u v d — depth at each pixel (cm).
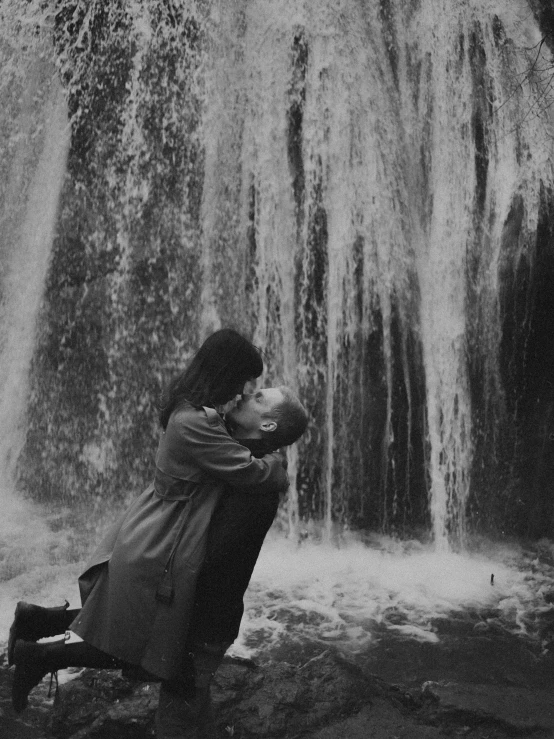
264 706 368
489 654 456
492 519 677
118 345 712
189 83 700
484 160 694
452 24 718
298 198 689
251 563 277
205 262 701
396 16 712
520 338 670
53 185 718
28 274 727
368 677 400
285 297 691
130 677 280
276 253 693
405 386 677
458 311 680
